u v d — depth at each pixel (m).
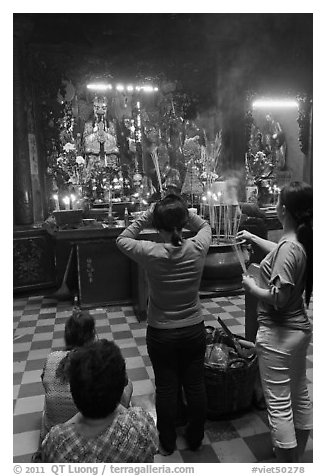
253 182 7.51
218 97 7.21
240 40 6.74
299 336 1.95
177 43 6.62
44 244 5.69
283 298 1.84
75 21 5.79
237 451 2.30
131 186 6.90
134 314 4.63
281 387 1.98
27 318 4.64
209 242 2.15
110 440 1.31
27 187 5.75
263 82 7.23
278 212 1.96
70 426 1.35
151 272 2.02
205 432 2.47
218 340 2.83
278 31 6.72
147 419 1.41
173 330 2.07
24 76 5.64
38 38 5.77
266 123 8.16
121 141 6.85
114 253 4.91
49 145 6.20
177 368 2.22
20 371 3.36
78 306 4.85
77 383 1.28
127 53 6.46
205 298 5.05
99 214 6.07
